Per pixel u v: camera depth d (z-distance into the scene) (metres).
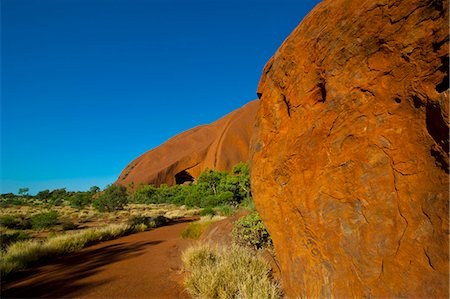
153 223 17.11
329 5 2.80
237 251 5.48
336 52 2.63
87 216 26.42
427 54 1.94
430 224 1.83
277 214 3.53
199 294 4.16
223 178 46.38
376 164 2.26
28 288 5.32
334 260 2.52
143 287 4.96
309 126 2.94
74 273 6.27
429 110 1.90
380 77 2.28
